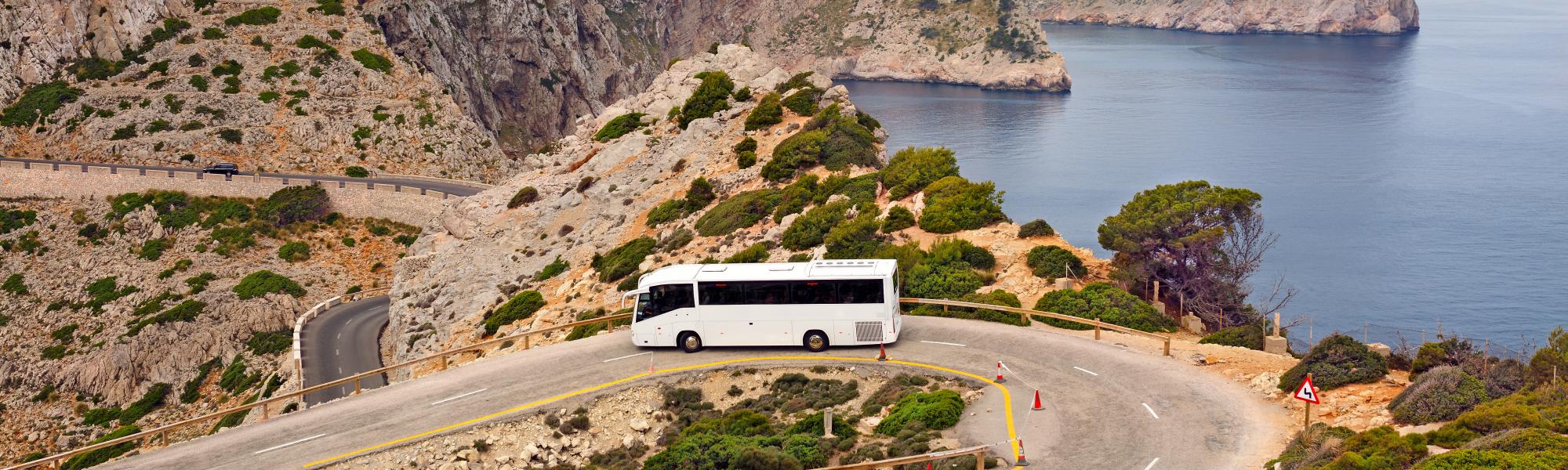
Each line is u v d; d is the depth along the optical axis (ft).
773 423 150.20
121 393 358.64
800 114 342.03
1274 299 440.86
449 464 146.10
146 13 636.48
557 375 170.19
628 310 208.64
